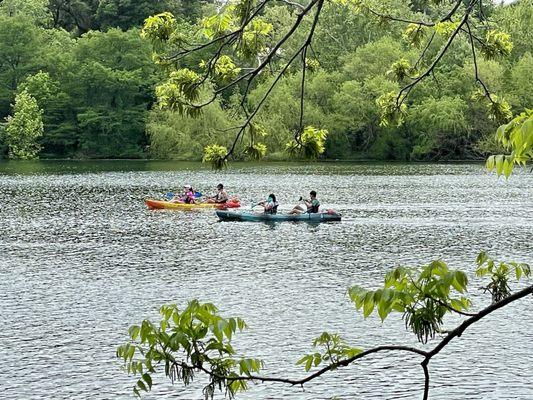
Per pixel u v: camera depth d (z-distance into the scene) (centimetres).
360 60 9575
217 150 828
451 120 8875
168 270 2856
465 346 1869
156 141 10019
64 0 12444
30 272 2814
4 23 10969
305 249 3338
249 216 4312
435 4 1132
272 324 2077
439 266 568
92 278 2703
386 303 554
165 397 1562
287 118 9288
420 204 4997
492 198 5344
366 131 10044
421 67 1220
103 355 1831
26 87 10706
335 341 678
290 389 1602
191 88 809
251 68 838
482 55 1145
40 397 1573
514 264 676
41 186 6469
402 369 1720
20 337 1975
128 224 4166
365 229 3925
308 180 6950
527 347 1862
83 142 10888
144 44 10944
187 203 4931
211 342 618
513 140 463
